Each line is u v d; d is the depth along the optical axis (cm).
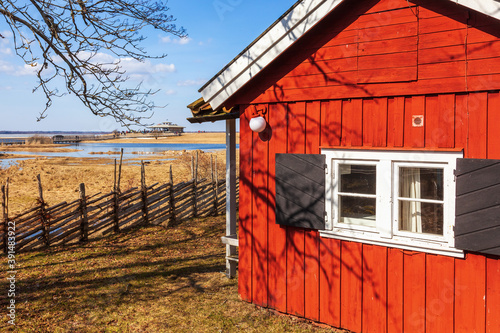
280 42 529
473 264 432
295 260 565
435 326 455
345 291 520
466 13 428
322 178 527
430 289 458
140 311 606
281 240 578
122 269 807
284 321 561
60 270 801
